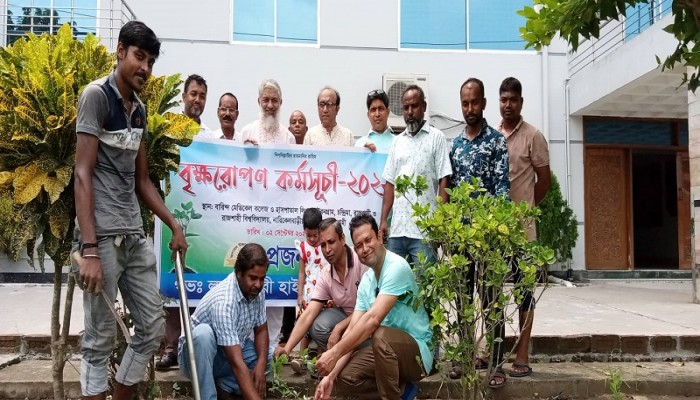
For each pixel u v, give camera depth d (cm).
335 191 437
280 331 429
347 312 368
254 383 325
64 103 252
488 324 294
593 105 869
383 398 308
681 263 984
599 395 371
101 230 247
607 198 960
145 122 266
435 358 368
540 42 305
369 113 476
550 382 367
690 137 641
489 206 289
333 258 350
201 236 411
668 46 666
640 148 964
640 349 433
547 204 873
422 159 387
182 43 828
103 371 258
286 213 428
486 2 891
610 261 955
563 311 561
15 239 258
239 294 325
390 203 407
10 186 260
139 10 818
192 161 412
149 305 266
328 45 861
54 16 812
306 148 434
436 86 882
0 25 802
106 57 288
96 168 250
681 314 543
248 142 427
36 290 702
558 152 920
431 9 883
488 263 291
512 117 393
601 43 894
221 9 836
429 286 288
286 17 856
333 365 303
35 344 419
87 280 233
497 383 354
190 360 263
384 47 872
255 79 846
